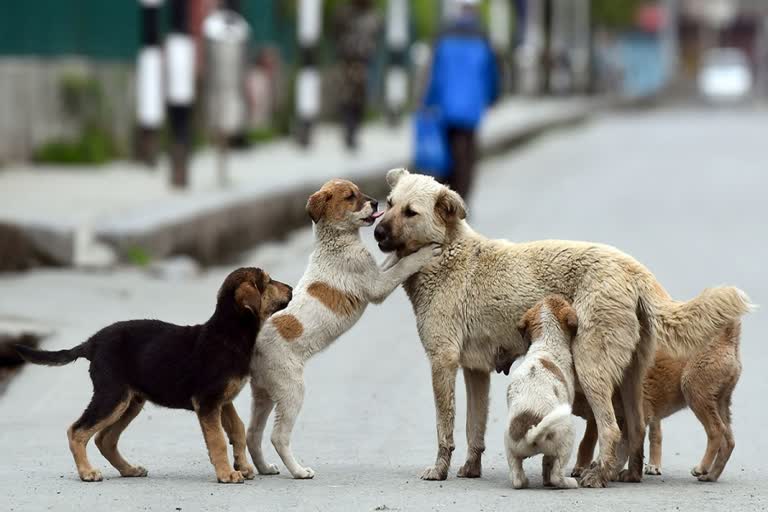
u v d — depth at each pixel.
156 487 9.02
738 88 94.25
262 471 9.55
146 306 15.24
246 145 30.80
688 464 10.07
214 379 9.07
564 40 77.56
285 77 39.31
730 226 23.09
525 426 8.80
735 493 8.98
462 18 22.48
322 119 43.06
